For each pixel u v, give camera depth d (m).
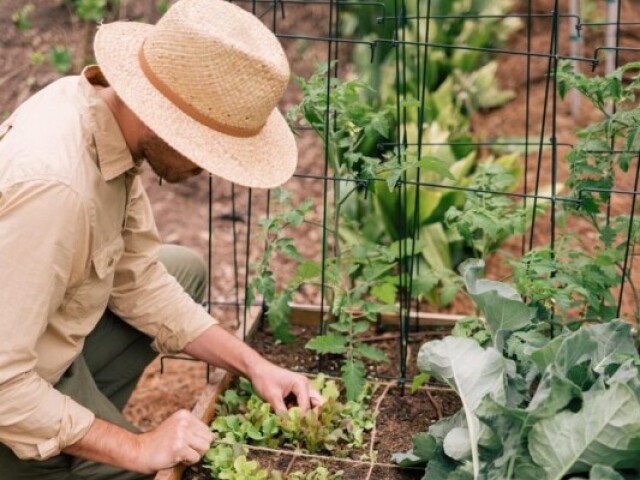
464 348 2.46
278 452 2.63
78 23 5.21
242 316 3.93
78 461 2.47
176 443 2.27
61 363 2.34
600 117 4.73
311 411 2.62
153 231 2.68
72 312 2.31
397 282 3.07
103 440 2.24
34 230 2.01
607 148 2.72
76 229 2.06
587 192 2.75
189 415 2.34
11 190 2.00
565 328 2.65
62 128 2.10
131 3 5.30
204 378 3.75
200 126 2.05
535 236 4.16
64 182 2.02
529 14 2.88
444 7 4.43
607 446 2.06
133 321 2.72
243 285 4.11
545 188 4.22
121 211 2.29
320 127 2.96
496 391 2.34
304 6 5.36
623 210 4.18
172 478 2.46
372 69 4.27
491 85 4.81
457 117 4.37
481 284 2.64
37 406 2.14
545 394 2.15
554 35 2.71
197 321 2.72
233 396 2.86
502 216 3.37
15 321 2.04
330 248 4.25
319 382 2.89
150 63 2.05
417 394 2.97
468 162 3.89
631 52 5.07
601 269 2.77
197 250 4.30
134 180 2.53
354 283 3.69
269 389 2.64
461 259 3.83
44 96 2.21
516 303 2.52
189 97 2.03
